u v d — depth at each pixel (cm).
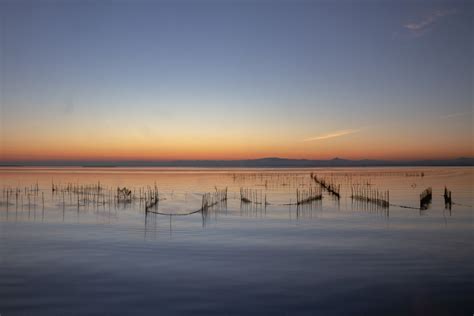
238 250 2192
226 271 1778
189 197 5631
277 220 3362
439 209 4031
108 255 2072
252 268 1828
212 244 2356
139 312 1334
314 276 1708
